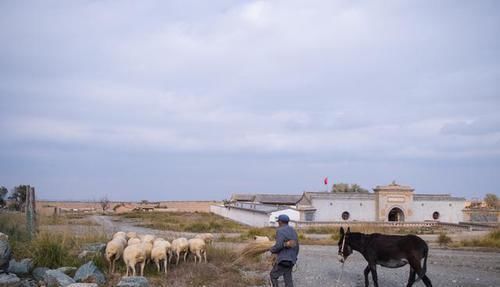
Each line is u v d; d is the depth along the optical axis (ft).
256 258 60.13
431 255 77.61
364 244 42.24
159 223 179.83
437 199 198.80
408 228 163.63
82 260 49.06
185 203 461.37
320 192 196.95
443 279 50.57
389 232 143.33
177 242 54.39
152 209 345.72
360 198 193.16
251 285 46.50
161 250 48.67
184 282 45.52
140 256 45.42
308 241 107.96
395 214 204.03
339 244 43.86
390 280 50.06
